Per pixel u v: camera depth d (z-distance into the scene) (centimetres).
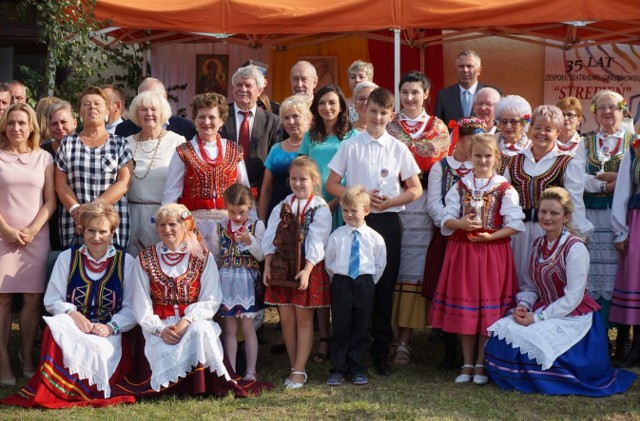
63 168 552
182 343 499
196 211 559
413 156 589
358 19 768
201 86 1014
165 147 583
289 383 529
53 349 493
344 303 529
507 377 515
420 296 588
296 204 536
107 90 707
